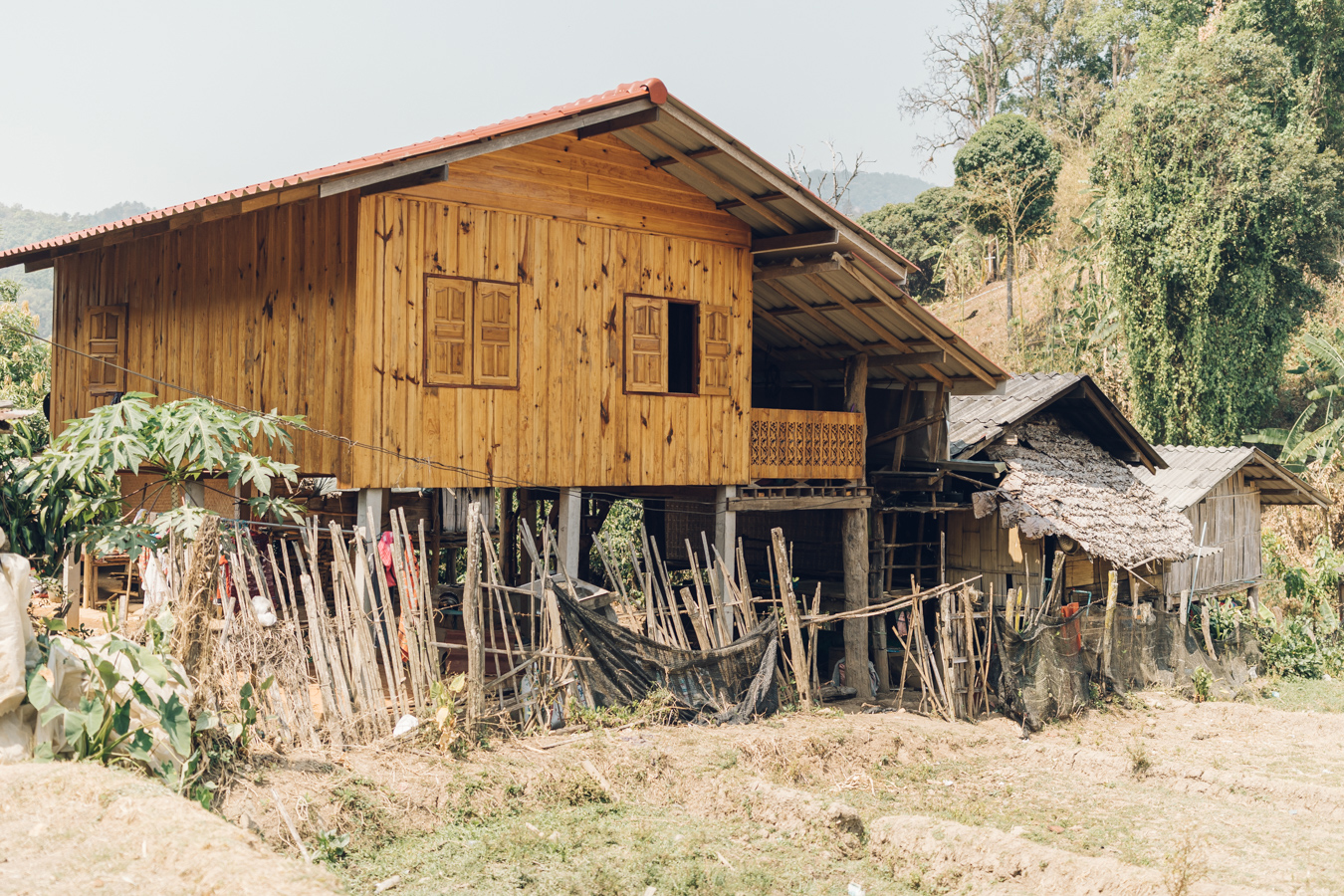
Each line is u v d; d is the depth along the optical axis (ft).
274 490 45.50
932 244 172.04
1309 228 109.70
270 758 27.17
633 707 37.11
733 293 45.75
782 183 41.42
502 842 26.78
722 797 31.55
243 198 33.86
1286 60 114.93
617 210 41.75
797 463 48.55
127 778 21.44
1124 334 115.14
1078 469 59.57
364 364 34.71
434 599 43.09
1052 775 39.63
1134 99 116.78
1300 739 47.55
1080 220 139.23
